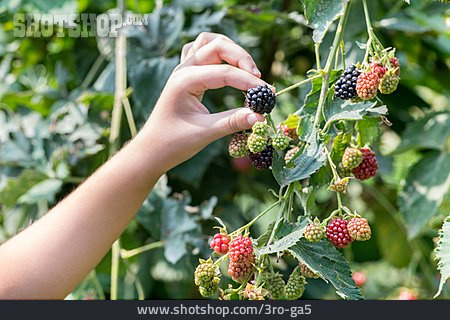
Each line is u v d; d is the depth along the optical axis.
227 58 0.93
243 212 1.45
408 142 1.26
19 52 1.58
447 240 0.86
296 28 1.43
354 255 1.51
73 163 1.30
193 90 0.91
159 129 0.92
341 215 0.87
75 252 0.96
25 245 0.97
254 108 0.86
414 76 1.44
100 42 1.49
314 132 0.87
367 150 0.91
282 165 0.87
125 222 0.96
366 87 0.86
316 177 0.90
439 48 1.39
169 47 1.29
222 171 1.38
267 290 0.85
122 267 1.32
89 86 1.49
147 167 0.93
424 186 1.23
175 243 1.22
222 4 1.39
